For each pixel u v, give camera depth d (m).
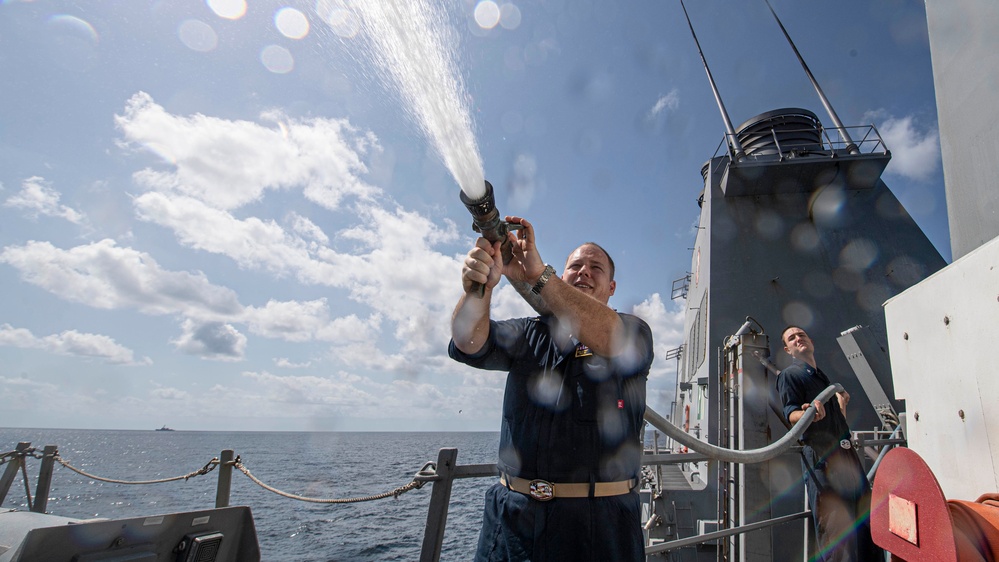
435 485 2.09
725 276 10.55
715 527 4.88
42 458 5.40
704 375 10.09
